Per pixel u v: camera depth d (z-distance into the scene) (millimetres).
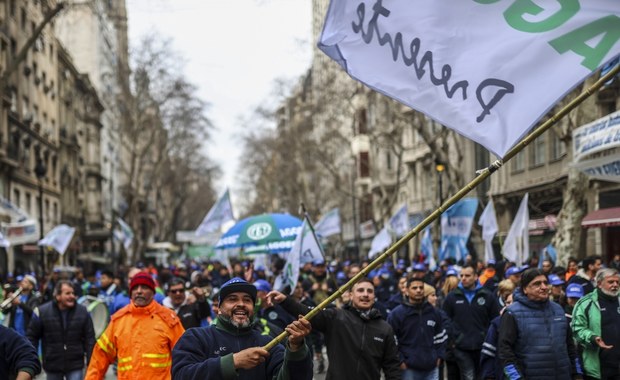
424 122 27062
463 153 36062
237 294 4469
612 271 6957
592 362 6992
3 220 24406
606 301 7008
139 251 60188
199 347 4359
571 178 17344
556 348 6246
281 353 4449
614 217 18188
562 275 12094
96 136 63938
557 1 4469
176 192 74500
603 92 17812
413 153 44344
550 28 4449
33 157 43469
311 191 55750
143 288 6648
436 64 4762
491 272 12203
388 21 4977
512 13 4605
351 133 56875
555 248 18062
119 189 79250
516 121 4426
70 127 55062
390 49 4953
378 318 6141
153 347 6520
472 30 4715
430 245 21625
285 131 51750
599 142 10250
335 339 6016
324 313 6047
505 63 4539
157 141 56344
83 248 56344
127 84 45406
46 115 46969
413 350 7926
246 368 3992
